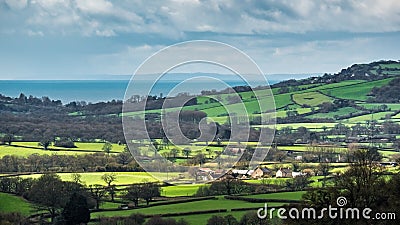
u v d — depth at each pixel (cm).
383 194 2314
